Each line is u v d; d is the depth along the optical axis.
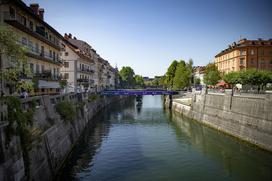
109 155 26.81
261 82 48.50
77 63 57.91
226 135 35.91
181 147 29.89
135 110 69.62
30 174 15.50
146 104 92.06
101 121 49.66
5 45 14.53
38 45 35.56
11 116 14.10
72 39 71.56
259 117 28.16
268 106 26.50
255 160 24.62
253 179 20.39
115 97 105.06
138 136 36.00
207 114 44.47
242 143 31.02
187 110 55.69
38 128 19.22
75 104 37.62
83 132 38.25
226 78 56.34
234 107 34.69
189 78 83.50
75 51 56.94
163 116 56.78
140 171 22.19
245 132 31.03
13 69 15.23
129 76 155.62
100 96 69.38
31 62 32.84
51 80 38.44
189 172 21.95
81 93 45.03
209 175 21.25
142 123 47.22
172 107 70.81
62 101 28.95
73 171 22.16
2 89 18.06
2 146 12.61
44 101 22.31
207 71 76.06
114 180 20.23
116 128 42.19
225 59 82.19
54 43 41.84
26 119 16.19
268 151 25.98
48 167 19.09
